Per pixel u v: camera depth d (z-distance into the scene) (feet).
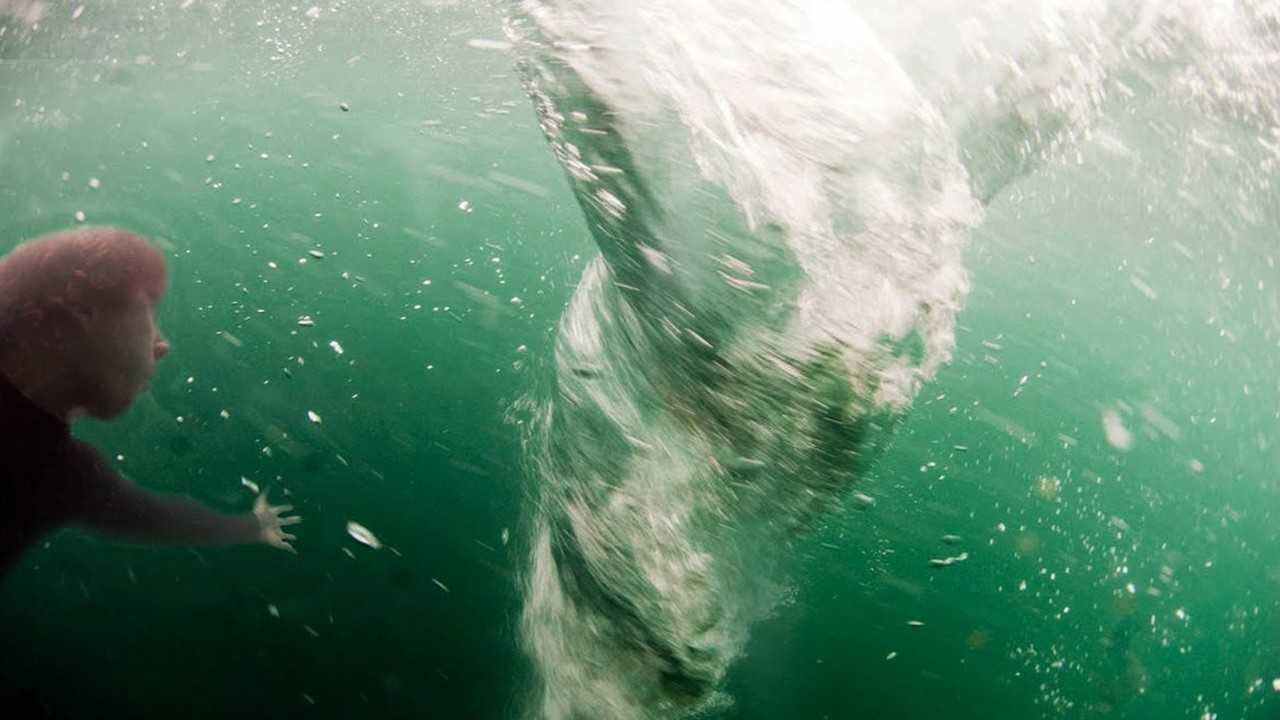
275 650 8.74
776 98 5.37
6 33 25.29
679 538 5.88
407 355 16.60
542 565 7.35
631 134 5.30
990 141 6.95
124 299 4.29
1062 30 7.38
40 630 8.80
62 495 4.69
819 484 5.64
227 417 13.12
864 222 5.28
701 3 5.52
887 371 5.36
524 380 14.23
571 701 6.38
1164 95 9.10
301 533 10.64
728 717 7.90
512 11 6.06
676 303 5.41
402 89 31.94
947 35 6.95
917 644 11.30
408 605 9.55
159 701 7.91
